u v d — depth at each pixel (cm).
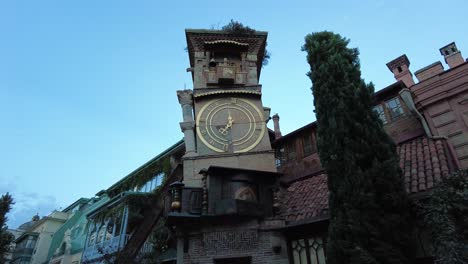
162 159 2520
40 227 4156
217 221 1202
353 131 914
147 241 1878
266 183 1279
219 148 1464
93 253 2395
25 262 3822
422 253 855
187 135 1519
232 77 1636
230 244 1163
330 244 838
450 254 673
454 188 799
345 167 876
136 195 2222
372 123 913
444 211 751
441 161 1027
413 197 910
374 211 788
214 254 1146
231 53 1805
